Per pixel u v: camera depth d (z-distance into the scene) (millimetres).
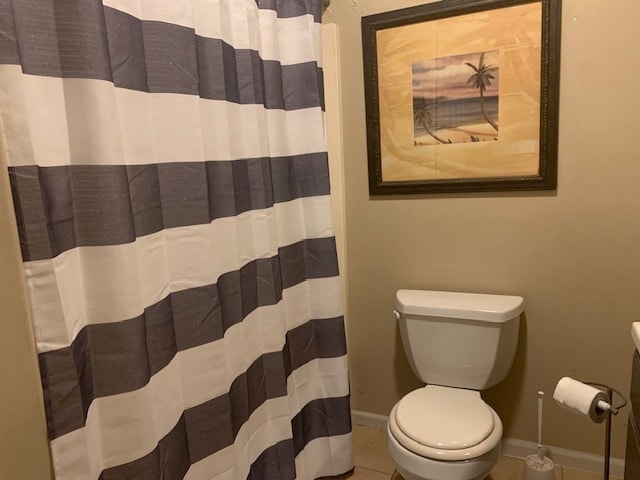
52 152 899
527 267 1832
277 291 1609
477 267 1912
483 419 1537
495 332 1712
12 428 811
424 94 1879
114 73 1006
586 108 1660
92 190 960
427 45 1839
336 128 2047
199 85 1246
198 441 1298
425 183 1926
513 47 1711
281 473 1666
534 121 1726
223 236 1368
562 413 1865
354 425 2260
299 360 1783
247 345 1513
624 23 1576
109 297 996
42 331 862
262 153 1524
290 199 1707
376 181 2018
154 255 1141
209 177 1310
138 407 1050
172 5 1143
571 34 1642
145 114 1105
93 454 999
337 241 2129
